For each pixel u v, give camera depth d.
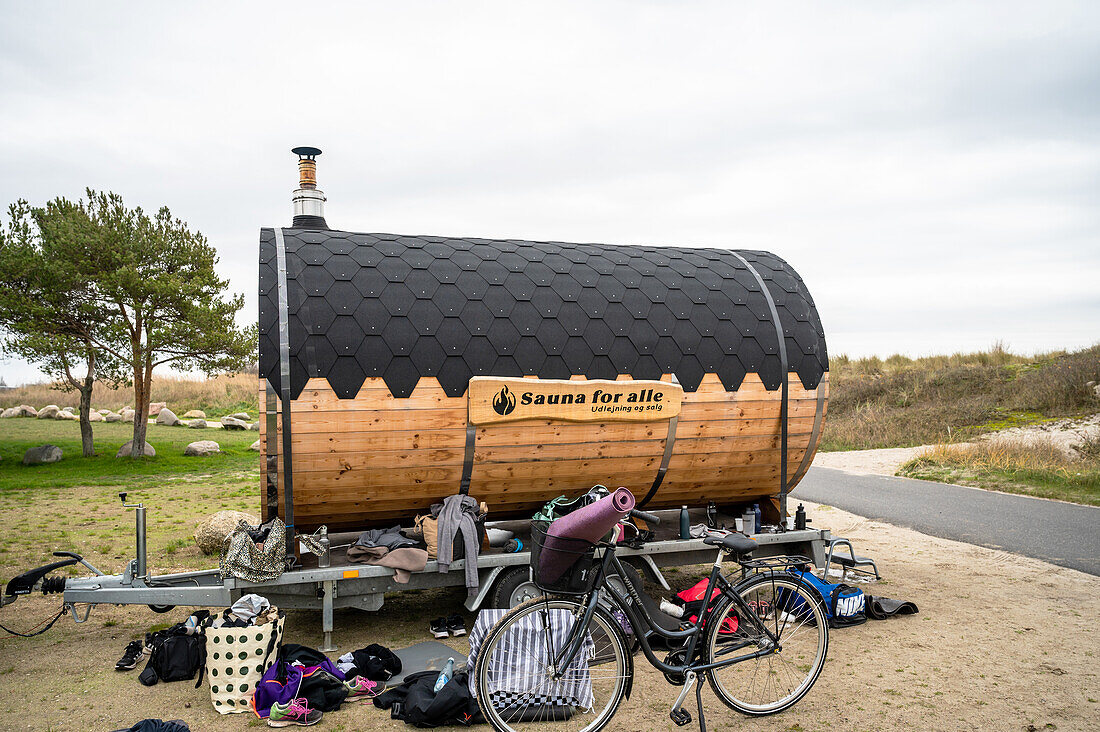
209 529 9.04
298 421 5.80
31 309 16.62
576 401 6.44
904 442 20.95
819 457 19.33
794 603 4.90
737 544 4.50
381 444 6.04
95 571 6.01
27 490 14.23
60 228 16.64
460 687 4.64
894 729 4.49
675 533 7.18
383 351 5.99
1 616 6.85
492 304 6.44
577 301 6.73
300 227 7.50
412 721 4.54
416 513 6.64
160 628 6.52
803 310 7.60
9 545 9.45
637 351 6.72
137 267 17.39
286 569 5.79
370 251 6.53
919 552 9.18
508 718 4.50
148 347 17.55
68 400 34.41
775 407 7.23
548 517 6.46
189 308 17.53
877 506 12.36
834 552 9.06
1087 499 12.46
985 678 5.24
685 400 6.85
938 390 25.66
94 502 12.88
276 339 5.80
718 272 7.60
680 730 4.51
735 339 7.12
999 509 11.90
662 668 4.43
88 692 5.07
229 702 4.80
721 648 4.66
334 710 4.80
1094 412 20.19
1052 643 5.94
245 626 4.88
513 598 6.11
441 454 6.25
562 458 6.61
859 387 27.91
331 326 5.92
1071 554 9.01
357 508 6.39
